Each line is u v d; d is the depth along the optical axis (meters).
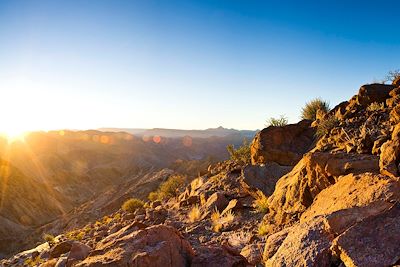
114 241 5.43
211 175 20.22
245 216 11.49
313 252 4.71
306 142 15.23
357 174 7.25
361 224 4.50
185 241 5.59
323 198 7.21
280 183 11.02
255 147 15.57
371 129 10.34
